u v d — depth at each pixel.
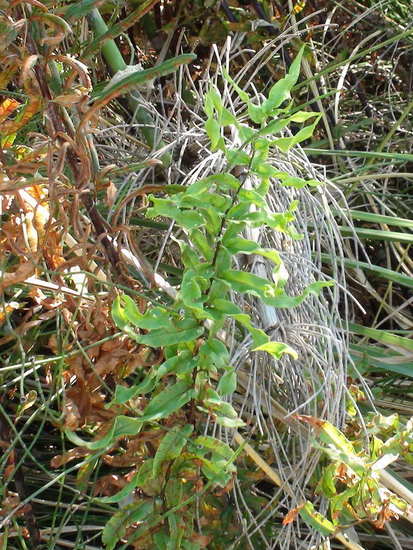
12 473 1.17
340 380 1.28
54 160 1.12
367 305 1.85
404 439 1.17
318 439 1.24
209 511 1.21
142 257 1.19
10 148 1.25
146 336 0.99
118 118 1.87
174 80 1.72
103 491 1.21
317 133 2.12
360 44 2.12
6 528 1.14
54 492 1.44
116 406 1.11
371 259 1.95
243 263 1.38
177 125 1.56
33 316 1.37
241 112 1.85
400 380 1.68
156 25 1.94
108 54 1.46
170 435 1.04
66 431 1.04
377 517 1.20
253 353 1.29
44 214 1.16
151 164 1.14
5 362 1.33
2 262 1.12
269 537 1.28
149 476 1.07
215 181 0.98
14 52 1.04
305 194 1.50
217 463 1.05
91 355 1.14
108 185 1.13
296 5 2.01
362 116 2.30
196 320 1.01
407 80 2.37
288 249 1.41
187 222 0.98
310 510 1.15
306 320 1.38
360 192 1.87
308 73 2.02
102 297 1.20
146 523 1.09
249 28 1.90
